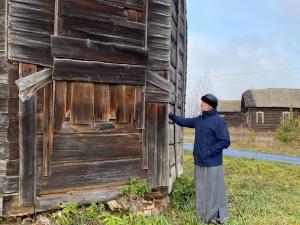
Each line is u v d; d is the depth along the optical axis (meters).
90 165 3.04
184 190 3.83
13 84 2.68
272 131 25.08
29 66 2.73
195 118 3.48
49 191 2.84
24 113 2.69
